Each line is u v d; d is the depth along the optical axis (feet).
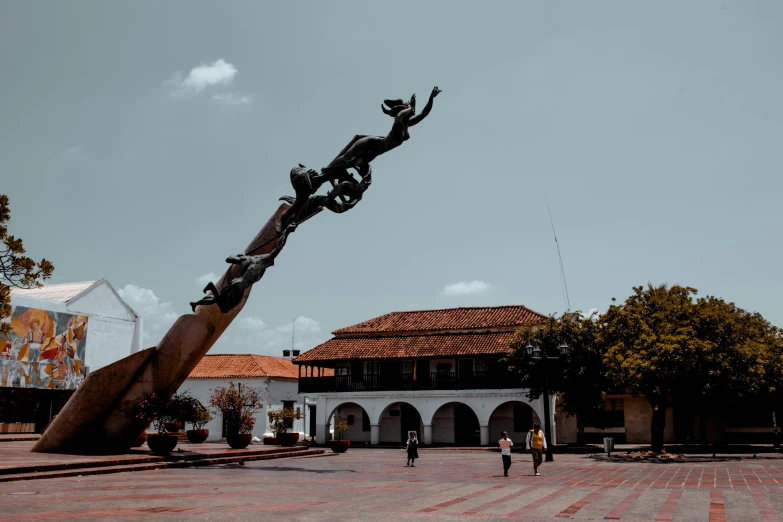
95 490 40.37
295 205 65.87
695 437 128.36
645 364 80.79
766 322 119.96
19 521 27.45
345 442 100.17
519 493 43.52
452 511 34.04
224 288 61.00
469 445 128.47
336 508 34.24
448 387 127.03
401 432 134.51
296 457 84.38
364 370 135.54
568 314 112.68
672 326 86.28
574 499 40.01
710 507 35.81
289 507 34.04
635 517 32.09
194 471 57.06
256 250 65.82
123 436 65.05
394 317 151.23
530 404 121.70
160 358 65.36
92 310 116.16
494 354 123.13
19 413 107.55
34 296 115.03
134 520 28.30
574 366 107.24
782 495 41.63
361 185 66.80
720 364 82.17
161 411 63.93
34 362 103.76
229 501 36.01
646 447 111.75
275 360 166.81
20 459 54.44
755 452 98.78
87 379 62.85
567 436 129.29
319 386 135.03
